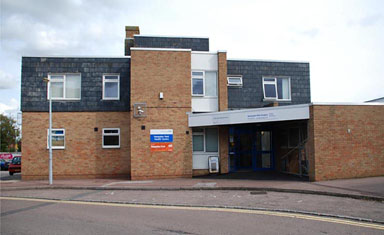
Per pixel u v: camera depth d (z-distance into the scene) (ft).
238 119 52.26
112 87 64.59
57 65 63.72
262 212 30.27
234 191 43.65
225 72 62.13
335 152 46.60
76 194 45.44
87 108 63.36
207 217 28.89
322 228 24.08
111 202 38.47
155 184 50.39
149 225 26.27
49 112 60.39
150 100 58.44
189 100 59.11
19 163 88.79
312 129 46.26
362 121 48.06
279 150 61.26
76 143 62.85
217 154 60.49
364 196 34.24
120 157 63.21
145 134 57.82
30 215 31.60
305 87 67.67
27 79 63.21
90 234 23.86
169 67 59.31
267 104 62.64
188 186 47.06
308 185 42.70
